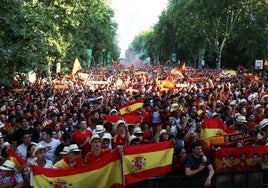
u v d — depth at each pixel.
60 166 8.79
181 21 72.31
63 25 41.09
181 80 38.75
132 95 25.89
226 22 62.28
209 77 45.28
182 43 87.69
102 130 10.87
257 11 56.12
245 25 59.78
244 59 71.56
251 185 9.94
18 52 19.44
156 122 15.89
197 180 9.14
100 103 19.44
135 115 15.98
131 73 60.59
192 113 16.78
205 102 20.53
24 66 20.06
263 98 21.22
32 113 16.19
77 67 32.41
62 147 10.84
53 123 14.08
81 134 11.24
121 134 11.02
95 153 9.04
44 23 24.23
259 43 56.75
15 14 19.45
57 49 35.91
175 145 10.91
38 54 23.09
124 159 8.46
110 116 14.78
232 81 38.56
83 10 43.34
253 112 16.72
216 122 12.68
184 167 9.43
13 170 8.30
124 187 8.45
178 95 22.50
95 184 8.22
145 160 8.70
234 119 15.35
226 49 72.31
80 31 47.66
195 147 9.13
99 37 65.56
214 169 9.74
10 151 8.91
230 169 9.86
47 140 10.88
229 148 9.88
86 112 16.45
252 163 9.99
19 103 18.97
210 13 61.19
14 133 12.03
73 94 26.73
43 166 8.69
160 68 85.94
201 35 67.75
